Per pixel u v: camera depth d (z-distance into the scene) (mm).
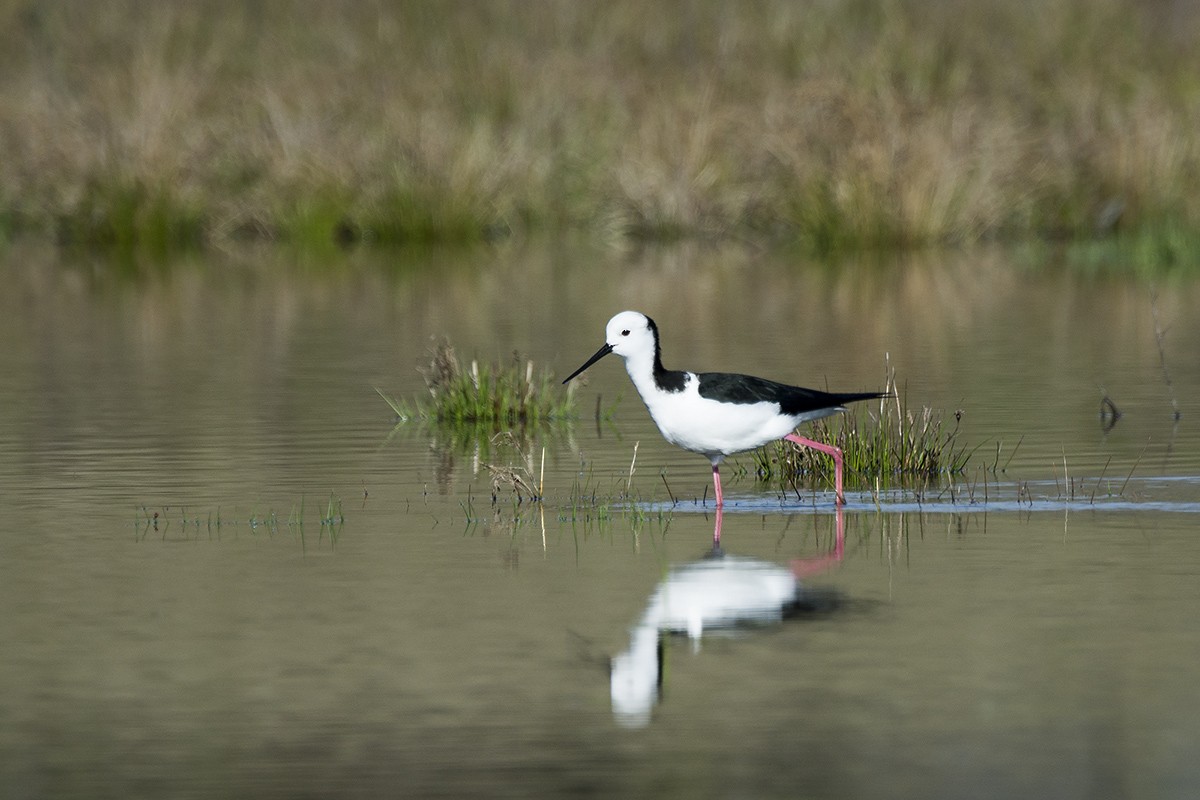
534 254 31625
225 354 20750
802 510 12547
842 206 31547
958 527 11867
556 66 35500
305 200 33500
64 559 11172
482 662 9023
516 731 8102
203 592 10359
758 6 37312
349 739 8023
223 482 13633
